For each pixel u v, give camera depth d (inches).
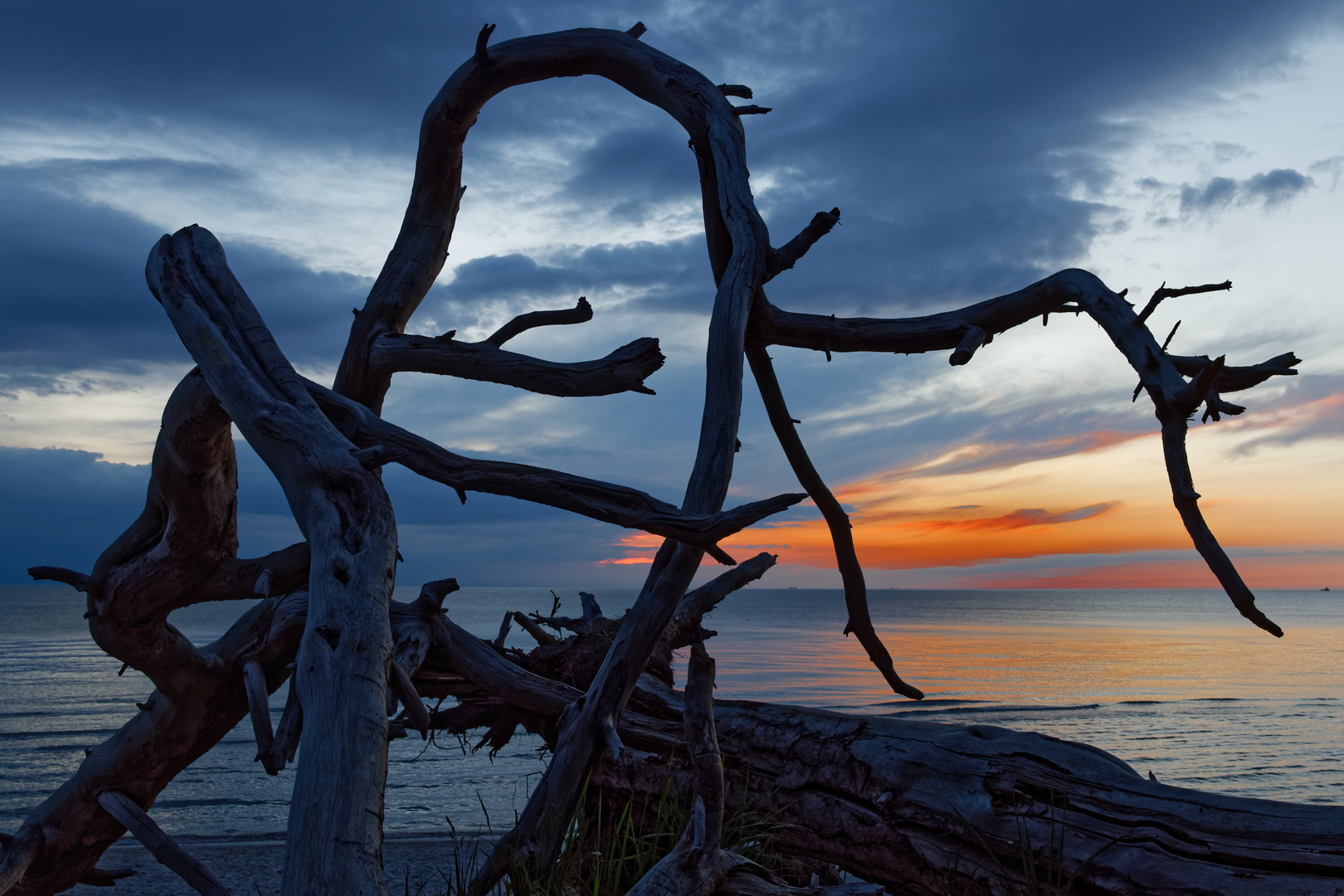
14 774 528.4
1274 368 127.7
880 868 116.5
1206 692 1129.4
